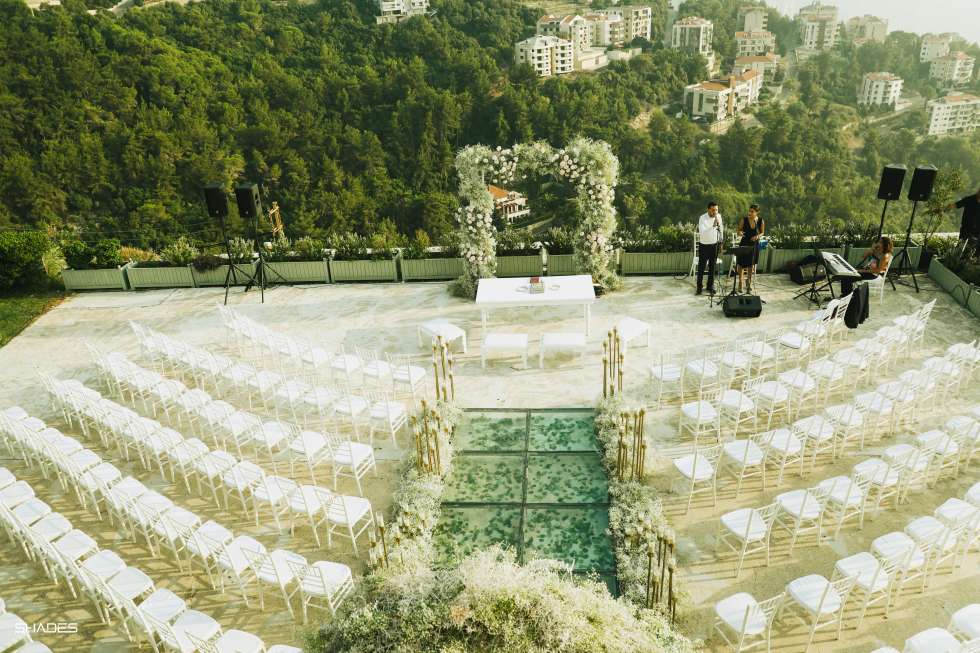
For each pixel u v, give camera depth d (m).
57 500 7.62
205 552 6.07
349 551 6.62
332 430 8.61
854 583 5.25
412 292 12.63
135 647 5.70
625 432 7.22
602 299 11.88
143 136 52.53
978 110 88.38
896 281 11.95
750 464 6.84
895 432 7.92
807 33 139.75
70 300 13.17
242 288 13.30
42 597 6.29
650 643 4.65
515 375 9.60
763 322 10.71
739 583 6.00
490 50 91.31
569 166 11.52
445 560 6.46
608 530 6.64
